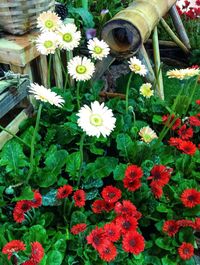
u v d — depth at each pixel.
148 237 0.93
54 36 0.97
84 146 1.03
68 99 1.12
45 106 1.10
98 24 1.67
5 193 0.92
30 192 0.84
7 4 1.01
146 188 0.92
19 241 0.75
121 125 1.06
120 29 1.24
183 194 0.88
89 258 0.82
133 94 1.26
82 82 1.25
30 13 1.06
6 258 0.77
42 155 1.01
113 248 0.78
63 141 1.04
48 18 1.00
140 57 1.28
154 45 1.45
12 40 1.08
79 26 1.56
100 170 0.95
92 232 0.79
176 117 1.04
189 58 1.83
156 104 1.19
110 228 0.80
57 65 1.25
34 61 1.18
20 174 0.93
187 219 0.88
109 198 0.86
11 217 0.89
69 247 0.84
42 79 1.21
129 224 0.82
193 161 1.02
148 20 1.27
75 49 1.55
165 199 0.93
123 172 0.94
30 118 1.07
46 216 0.88
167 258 0.86
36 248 0.74
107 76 1.63
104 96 1.29
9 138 1.04
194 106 1.20
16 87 0.98
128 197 0.92
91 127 0.76
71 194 0.96
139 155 1.00
